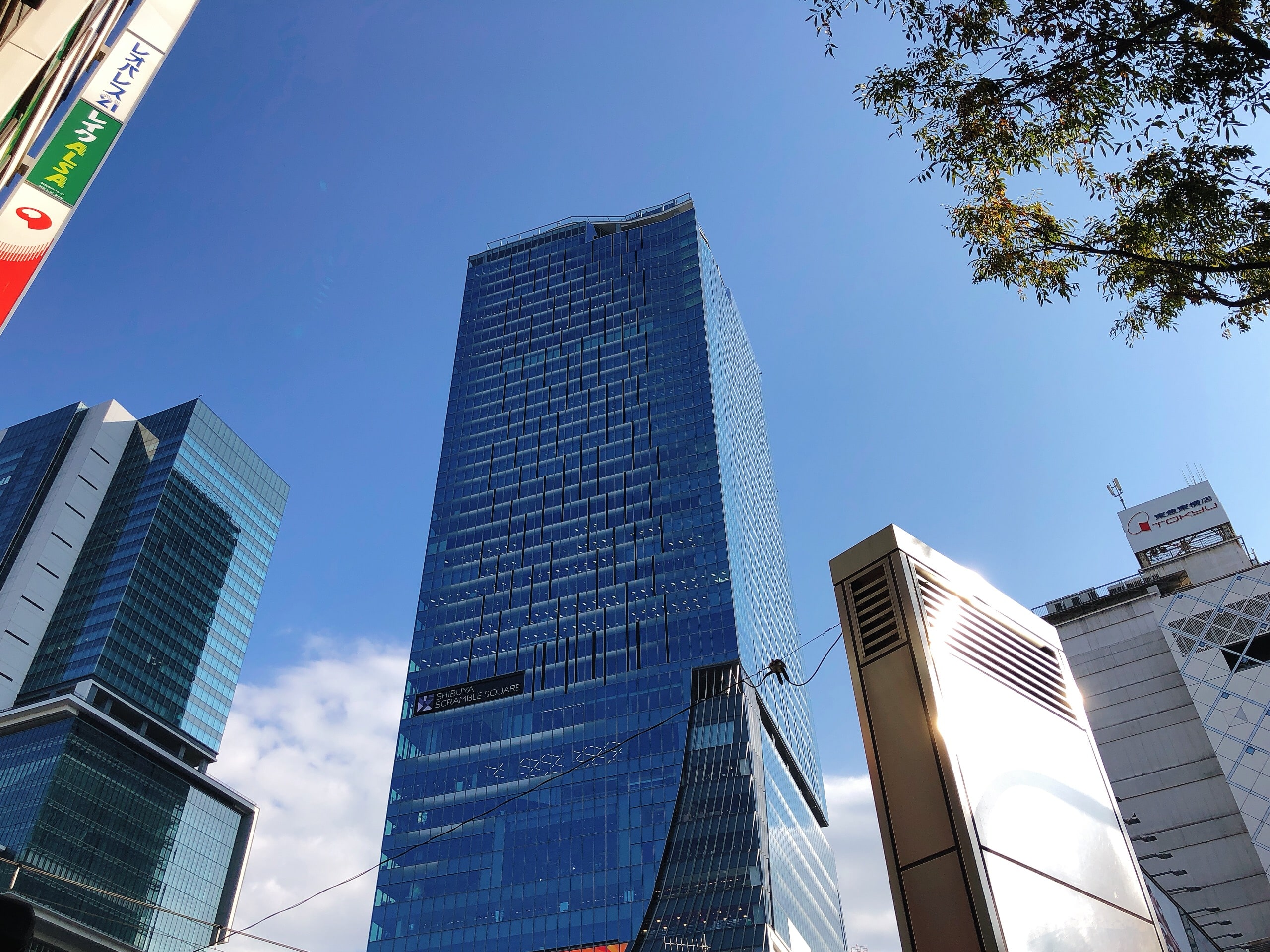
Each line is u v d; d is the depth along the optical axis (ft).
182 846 583.17
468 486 574.56
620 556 505.66
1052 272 63.16
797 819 463.42
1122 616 301.43
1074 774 56.85
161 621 624.18
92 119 55.57
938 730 50.03
